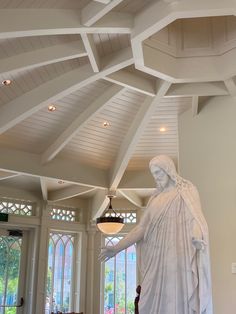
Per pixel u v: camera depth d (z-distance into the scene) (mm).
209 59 4477
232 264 4422
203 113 5277
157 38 4266
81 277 8305
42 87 4723
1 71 4055
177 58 4500
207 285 2424
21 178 7375
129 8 3627
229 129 4855
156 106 5051
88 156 6484
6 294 7625
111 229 6414
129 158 6098
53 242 8289
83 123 5414
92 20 3418
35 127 5617
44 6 3451
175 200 2645
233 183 4660
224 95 4965
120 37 4074
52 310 7898
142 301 2537
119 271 8555
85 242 8562
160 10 3449
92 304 8234
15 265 7863
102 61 4379
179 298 2441
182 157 5449
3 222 7551
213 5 3297
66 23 3492
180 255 2514
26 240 8086
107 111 5590
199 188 5082
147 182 6906
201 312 2363
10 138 5699
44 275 7785
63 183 7516
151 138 6238
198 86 4820
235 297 4293
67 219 8547
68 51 4059
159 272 2531
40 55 4098
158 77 4422
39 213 8031
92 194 8477
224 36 4402
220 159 4891
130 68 4637
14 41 3908
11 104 4934
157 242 2596
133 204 8727
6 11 3348
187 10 3330
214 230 4738
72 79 4535
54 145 5910
